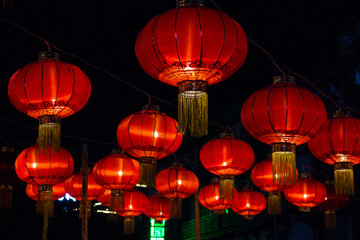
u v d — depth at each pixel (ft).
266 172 30.37
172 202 33.94
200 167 56.18
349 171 24.29
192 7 16.43
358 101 34.76
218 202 34.76
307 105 20.35
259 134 21.03
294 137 20.57
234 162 28.30
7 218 56.24
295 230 40.14
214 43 16.02
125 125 25.96
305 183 31.30
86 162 29.96
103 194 39.27
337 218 36.83
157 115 26.12
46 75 19.83
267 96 20.67
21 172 29.68
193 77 16.76
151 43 16.29
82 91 20.59
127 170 31.53
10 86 20.31
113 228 61.16
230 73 17.15
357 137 23.89
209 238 53.67
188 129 16.98
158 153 25.95
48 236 57.41
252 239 45.80
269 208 30.09
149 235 62.39
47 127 19.97
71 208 59.47
